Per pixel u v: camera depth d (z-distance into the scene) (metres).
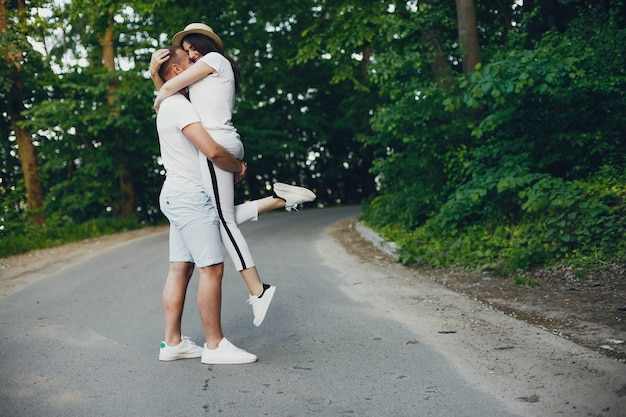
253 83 26.33
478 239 8.03
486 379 3.29
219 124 3.62
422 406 2.94
